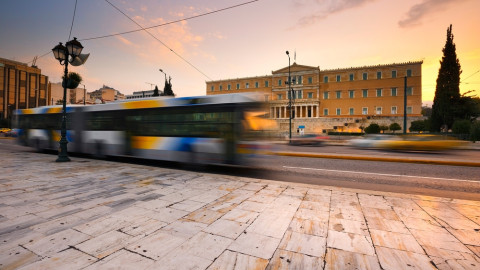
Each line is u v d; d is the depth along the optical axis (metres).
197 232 3.60
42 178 7.16
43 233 3.51
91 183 6.59
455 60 34.59
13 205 4.72
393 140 18.08
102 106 11.98
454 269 2.71
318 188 6.17
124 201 5.02
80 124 12.68
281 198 5.30
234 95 8.76
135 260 2.82
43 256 2.90
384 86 54.56
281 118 60.97
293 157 13.86
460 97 34.00
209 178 7.33
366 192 5.79
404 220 4.11
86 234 3.49
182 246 3.17
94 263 2.76
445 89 34.91
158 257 2.90
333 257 2.94
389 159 12.25
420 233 3.63
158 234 3.52
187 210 4.53
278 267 2.72
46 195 5.41
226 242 3.29
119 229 3.68
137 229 3.68
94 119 12.19
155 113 10.36
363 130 48.84
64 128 10.72
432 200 5.18
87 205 4.76
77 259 2.84
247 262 2.81
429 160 11.55
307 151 17.14
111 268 2.66
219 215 4.29
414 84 52.06
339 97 59.16
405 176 8.45
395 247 3.21
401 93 53.03
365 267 2.74
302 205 4.85
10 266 2.67
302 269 2.69
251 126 8.77
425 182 7.56
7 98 84.38
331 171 9.40
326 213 4.41
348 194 5.63
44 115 14.55
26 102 88.94
